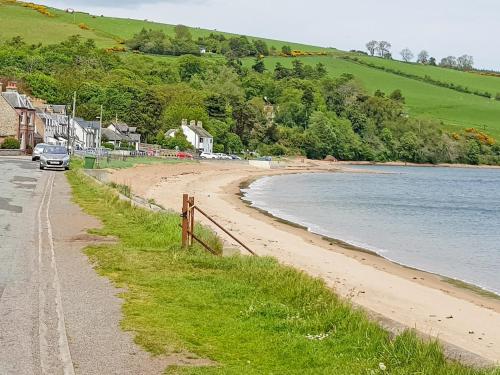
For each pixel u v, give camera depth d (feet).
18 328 24.88
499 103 609.42
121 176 151.23
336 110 522.47
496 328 46.37
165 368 21.79
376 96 547.90
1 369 20.66
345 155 466.29
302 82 541.34
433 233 104.27
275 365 23.11
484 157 505.66
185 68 535.60
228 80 515.09
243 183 211.20
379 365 22.71
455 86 650.43
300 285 35.17
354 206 146.61
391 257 77.61
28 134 221.25
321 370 22.68
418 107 572.92
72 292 31.09
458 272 69.97
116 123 344.08
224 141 396.98
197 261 41.32
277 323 28.04
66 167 126.00
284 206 138.10
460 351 25.14
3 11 618.03
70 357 22.12
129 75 449.89
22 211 61.26
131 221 57.72
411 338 25.08
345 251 79.05
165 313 28.55
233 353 24.11
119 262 38.93
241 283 36.01
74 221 56.34
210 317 28.58
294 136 449.06
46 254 40.22
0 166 124.26
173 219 56.54
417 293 56.80
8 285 31.55
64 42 526.57
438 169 448.65
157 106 377.30
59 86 381.60
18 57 437.58
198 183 185.26
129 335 25.03
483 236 102.63
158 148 339.16
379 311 47.50
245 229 91.35
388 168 425.28
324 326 27.91
